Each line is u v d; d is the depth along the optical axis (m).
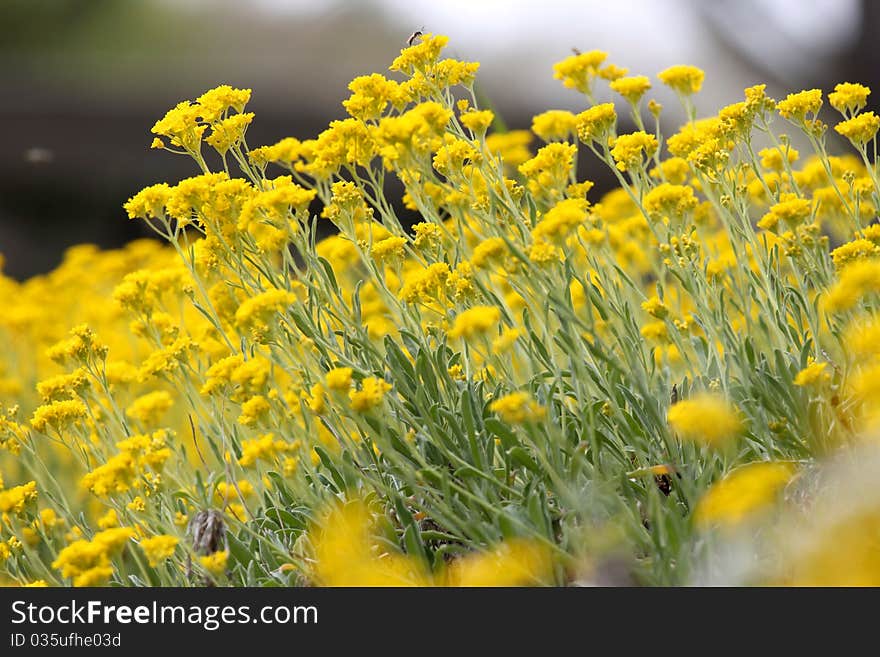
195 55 24.20
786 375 4.84
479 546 4.58
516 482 5.16
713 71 17.78
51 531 6.15
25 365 9.01
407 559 4.76
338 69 21.95
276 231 5.65
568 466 4.93
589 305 4.79
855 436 4.38
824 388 4.62
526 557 4.31
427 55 5.99
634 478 5.02
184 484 5.73
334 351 5.39
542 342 5.66
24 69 24.02
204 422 5.90
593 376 5.29
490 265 5.13
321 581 4.72
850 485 3.96
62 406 5.69
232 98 6.06
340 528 4.71
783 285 5.68
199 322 8.41
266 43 23.83
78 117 21.80
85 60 24.45
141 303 6.20
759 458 4.89
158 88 22.55
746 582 4.04
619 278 6.09
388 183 12.98
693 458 4.83
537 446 4.43
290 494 5.64
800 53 16.77
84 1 27.17
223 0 25.73
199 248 6.25
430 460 5.25
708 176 5.64
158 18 26.31
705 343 5.79
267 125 21.02
